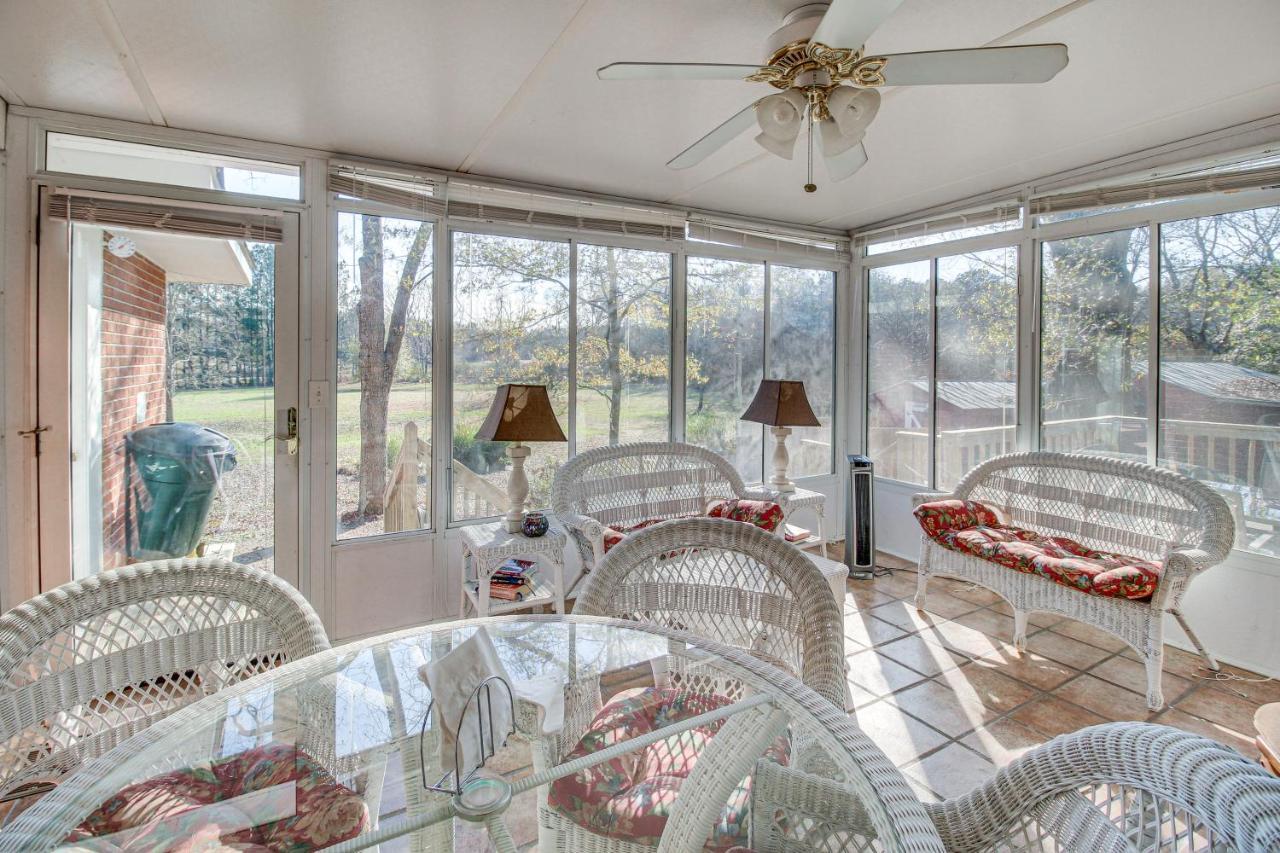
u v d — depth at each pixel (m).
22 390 2.36
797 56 1.61
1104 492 3.01
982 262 3.75
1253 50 2.03
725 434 4.13
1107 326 3.16
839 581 2.52
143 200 2.51
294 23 1.83
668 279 3.87
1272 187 2.57
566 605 3.48
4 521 2.35
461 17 1.81
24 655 1.09
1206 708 2.36
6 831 0.89
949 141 2.84
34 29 1.84
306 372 2.84
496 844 0.93
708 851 0.94
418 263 3.10
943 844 0.83
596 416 3.64
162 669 1.27
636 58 2.04
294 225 2.80
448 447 3.19
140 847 0.90
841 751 1.00
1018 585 2.86
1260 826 0.59
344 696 1.27
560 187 3.44
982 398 3.77
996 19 1.85
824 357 4.59
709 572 1.59
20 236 2.35
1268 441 2.62
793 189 3.53
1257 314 2.64
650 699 1.27
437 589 3.17
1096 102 2.43
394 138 2.71
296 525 2.84
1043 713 2.32
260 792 1.03
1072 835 0.79
